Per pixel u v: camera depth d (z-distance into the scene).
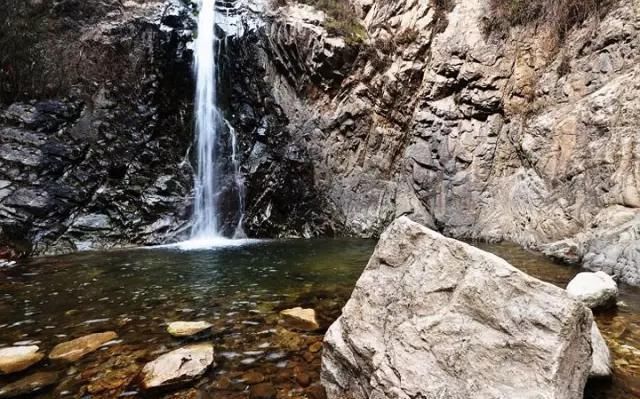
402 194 11.12
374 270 2.64
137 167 9.96
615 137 6.90
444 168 10.50
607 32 8.00
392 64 11.61
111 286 5.33
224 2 13.45
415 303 2.31
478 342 2.01
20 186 8.27
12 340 3.50
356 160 11.60
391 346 2.24
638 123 6.58
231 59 12.36
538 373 1.83
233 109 12.24
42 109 9.25
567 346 1.90
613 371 2.73
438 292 2.26
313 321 3.91
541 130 8.87
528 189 8.94
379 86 11.55
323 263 6.98
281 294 4.93
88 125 9.66
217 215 11.09
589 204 7.09
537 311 1.97
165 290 5.13
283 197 11.31
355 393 2.41
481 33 10.59
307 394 2.60
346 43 11.57
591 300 4.06
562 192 7.91
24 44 9.56
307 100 12.04
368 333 2.41
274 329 3.74
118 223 9.15
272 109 12.05
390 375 2.12
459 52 10.66
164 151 10.62
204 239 10.41
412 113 11.44
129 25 11.23
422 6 11.49
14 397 2.56
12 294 4.93
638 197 6.15
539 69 9.65
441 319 2.16
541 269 6.05
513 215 9.24
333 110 11.79
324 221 11.23
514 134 9.84
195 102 11.71
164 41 11.41
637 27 7.50
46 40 9.95
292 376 2.84
